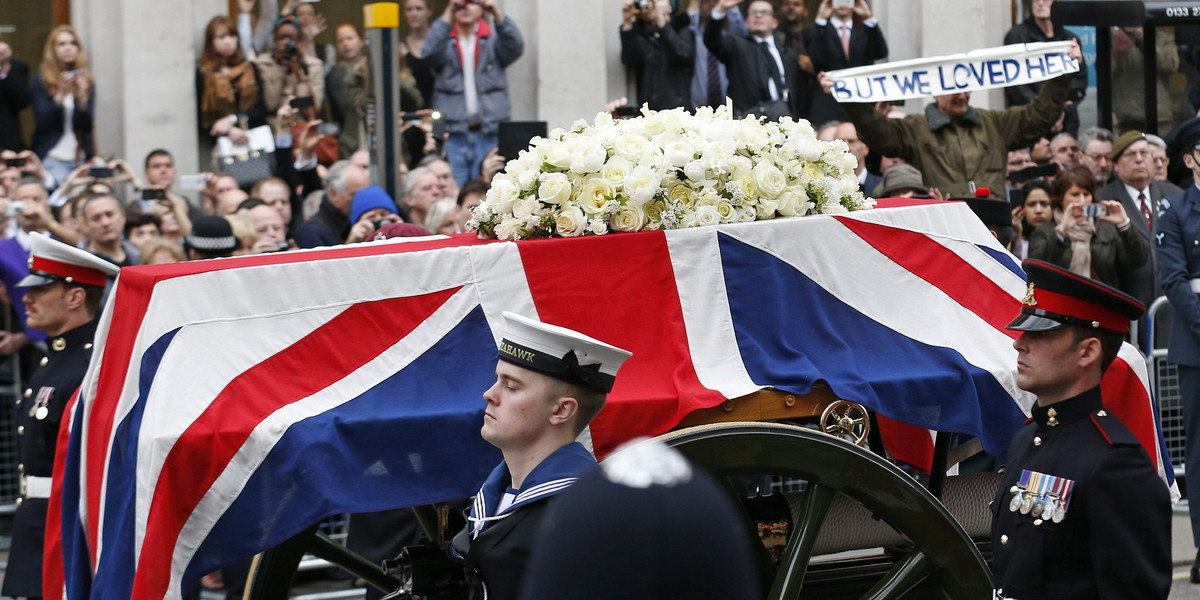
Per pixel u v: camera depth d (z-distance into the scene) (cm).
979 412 1161
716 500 422
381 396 1055
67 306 1614
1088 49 3047
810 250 1191
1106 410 985
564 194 1145
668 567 411
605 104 3084
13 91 2722
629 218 1155
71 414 1323
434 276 1110
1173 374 2392
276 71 2828
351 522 1566
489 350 1094
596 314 1120
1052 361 990
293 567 1236
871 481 1016
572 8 3047
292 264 1088
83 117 2789
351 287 1091
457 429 1046
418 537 1545
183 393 1017
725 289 1150
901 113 2980
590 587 413
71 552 1213
